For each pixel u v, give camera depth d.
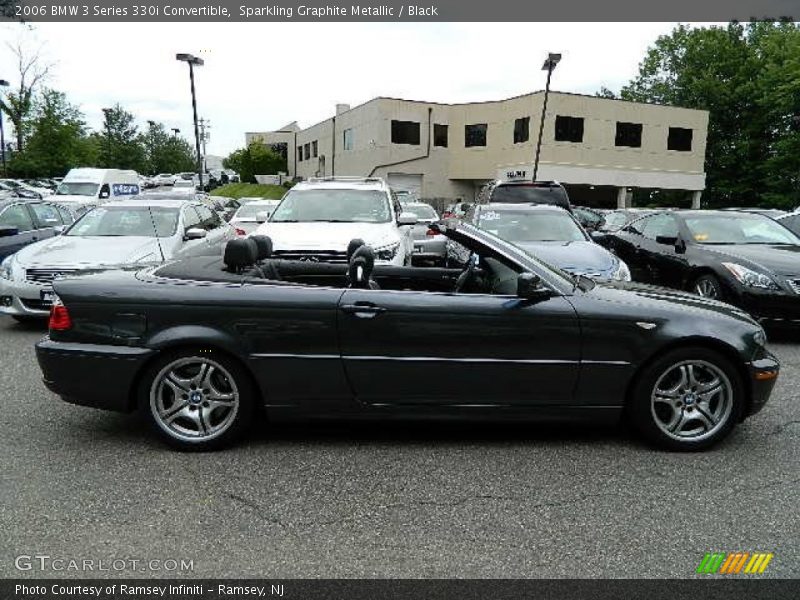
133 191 27.52
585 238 9.14
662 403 4.27
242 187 49.09
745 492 3.68
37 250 8.00
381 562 2.95
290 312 4.08
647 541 3.15
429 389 4.15
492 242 4.47
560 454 4.20
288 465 4.00
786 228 8.98
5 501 3.48
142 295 4.11
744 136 42.94
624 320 4.13
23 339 7.39
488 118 40.25
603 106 36.84
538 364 4.13
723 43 45.00
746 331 4.23
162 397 4.18
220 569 2.89
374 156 41.34
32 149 41.97
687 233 8.96
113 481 3.74
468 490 3.68
